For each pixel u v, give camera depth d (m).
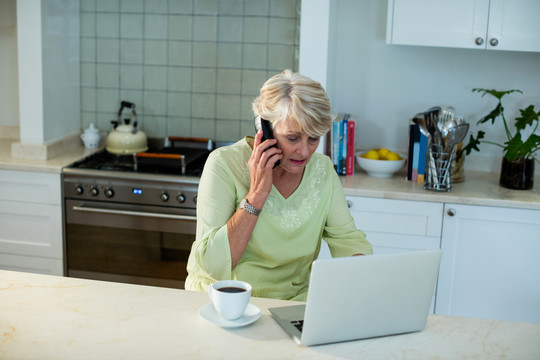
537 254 2.88
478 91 3.32
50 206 3.26
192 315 1.53
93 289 1.66
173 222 3.15
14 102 3.81
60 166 3.21
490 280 2.94
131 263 3.26
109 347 1.36
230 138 3.66
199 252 1.69
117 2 3.60
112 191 3.16
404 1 3.00
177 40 3.59
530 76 3.31
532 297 2.93
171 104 3.68
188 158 3.31
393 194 2.92
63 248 3.30
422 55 3.37
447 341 1.46
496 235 2.89
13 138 3.83
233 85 3.60
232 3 3.50
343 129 3.16
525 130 3.36
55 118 3.48
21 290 1.64
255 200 1.68
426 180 3.00
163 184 3.11
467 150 3.16
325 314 1.37
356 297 1.39
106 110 3.75
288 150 1.67
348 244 1.86
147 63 3.65
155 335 1.42
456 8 2.97
